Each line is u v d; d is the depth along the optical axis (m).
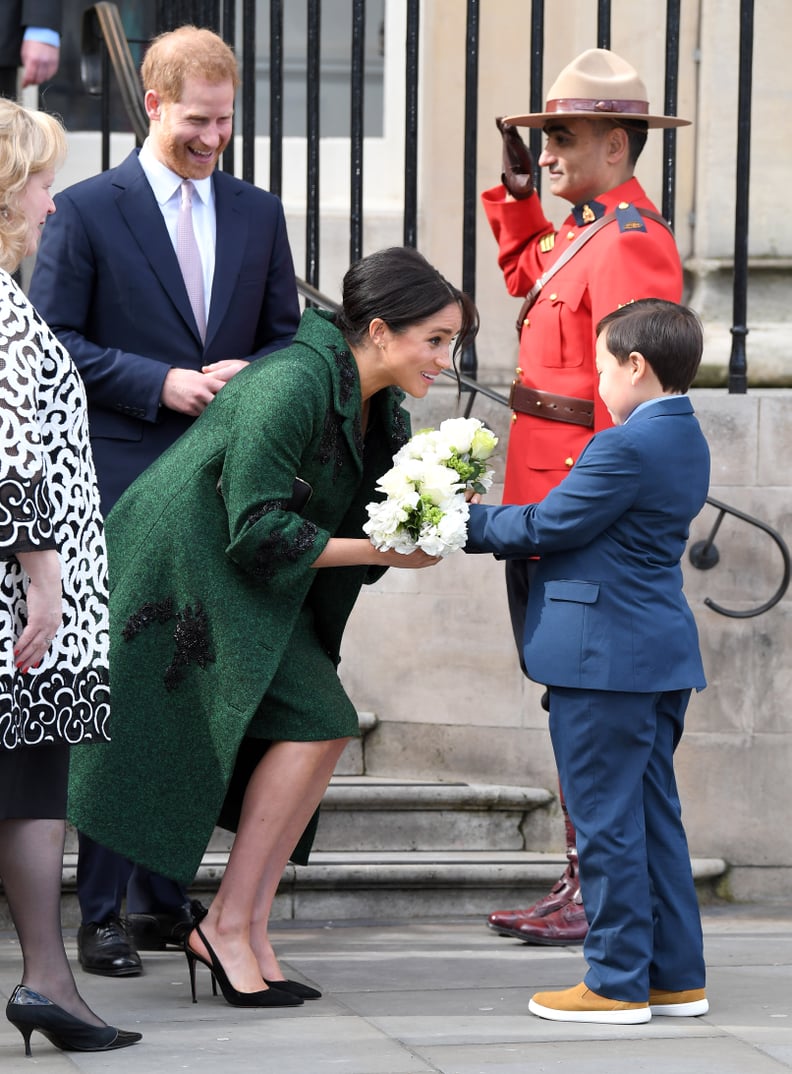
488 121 24.52
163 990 14.24
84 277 15.30
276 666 13.26
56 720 11.97
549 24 24.00
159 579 13.64
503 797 18.55
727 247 22.06
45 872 12.13
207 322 15.53
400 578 19.38
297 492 13.33
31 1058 12.06
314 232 20.31
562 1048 12.48
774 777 18.31
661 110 22.53
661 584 13.38
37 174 11.90
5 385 11.29
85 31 21.52
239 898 13.70
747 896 18.31
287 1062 11.99
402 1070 11.83
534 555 13.47
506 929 16.31
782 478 18.34
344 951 15.86
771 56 21.92
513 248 17.19
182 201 15.52
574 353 15.74
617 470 13.03
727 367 21.34
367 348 13.55
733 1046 12.61
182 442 14.00
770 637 18.27
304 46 26.69
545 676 13.35
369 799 18.30
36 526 11.43
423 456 13.08
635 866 13.16
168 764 13.58
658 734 13.66
